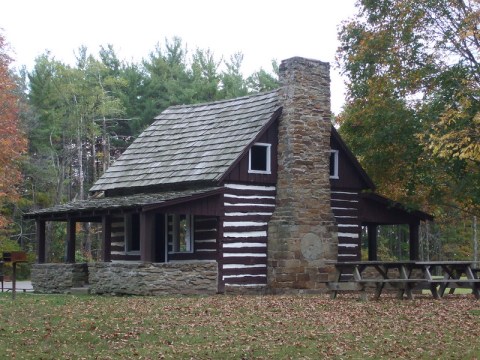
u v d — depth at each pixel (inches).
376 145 1072.8
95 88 1942.7
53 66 2001.7
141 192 1007.0
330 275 932.0
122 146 2165.4
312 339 528.4
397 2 1040.8
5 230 1727.4
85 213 936.9
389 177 1123.9
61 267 987.3
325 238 935.7
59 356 486.0
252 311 652.1
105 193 1072.2
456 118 957.2
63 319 607.8
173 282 850.8
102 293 892.0
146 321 596.7
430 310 642.8
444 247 1845.5
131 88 2148.1
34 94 1977.1
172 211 858.8
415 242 1083.9
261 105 979.9
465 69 993.5
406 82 1041.5
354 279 731.4
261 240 924.6
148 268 840.3
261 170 936.3
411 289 738.2
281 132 941.8
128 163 1062.4
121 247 1041.5
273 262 917.2
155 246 1008.2
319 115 952.3
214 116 1040.8
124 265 862.5
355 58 1081.4
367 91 1091.9
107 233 921.5
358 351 490.0
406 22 1026.7
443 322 582.2
